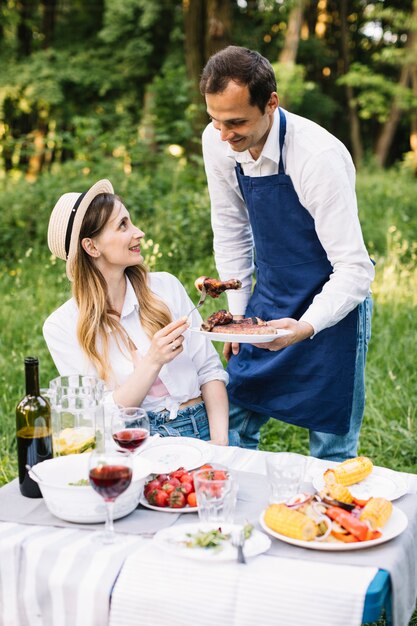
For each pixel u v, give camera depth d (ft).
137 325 9.70
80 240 9.34
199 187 29.73
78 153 31.99
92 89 52.01
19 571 6.05
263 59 8.30
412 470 13.39
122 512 6.48
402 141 68.59
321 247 9.53
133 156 33.17
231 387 10.82
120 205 9.46
